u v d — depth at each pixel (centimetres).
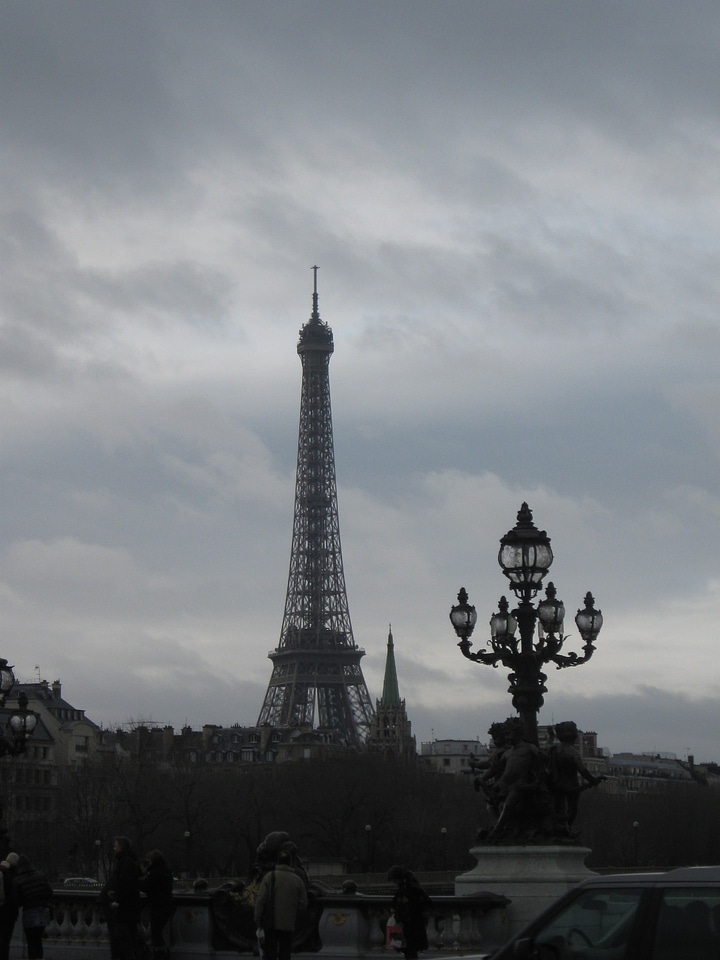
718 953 2314
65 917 4912
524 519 5031
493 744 5125
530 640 4959
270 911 3875
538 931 2472
